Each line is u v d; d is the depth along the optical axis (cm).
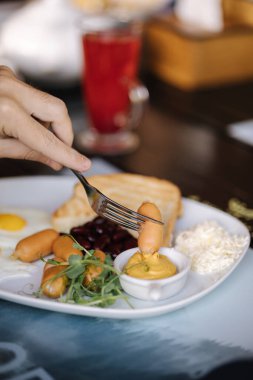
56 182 94
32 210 85
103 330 64
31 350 62
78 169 73
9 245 78
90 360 60
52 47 129
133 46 114
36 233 76
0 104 70
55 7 131
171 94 138
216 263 72
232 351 62
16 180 94
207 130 121
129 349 62
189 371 59
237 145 114
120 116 117
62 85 139
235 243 75
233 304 68
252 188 99
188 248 76
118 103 115
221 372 59
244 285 71
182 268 70
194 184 100
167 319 66
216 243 75
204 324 65
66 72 133
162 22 150
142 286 67
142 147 114
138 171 104
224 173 104
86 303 66
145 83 143
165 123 124
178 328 65
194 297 66
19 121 70
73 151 72
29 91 74
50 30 130
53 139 71
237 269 74
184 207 87
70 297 67
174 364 60
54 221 82
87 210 83
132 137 118
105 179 91
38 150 71
